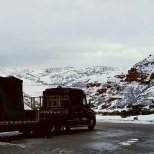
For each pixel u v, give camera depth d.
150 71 92.62
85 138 21.08
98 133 24.80
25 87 133.25
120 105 79.31
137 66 97.56
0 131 20.30
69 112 25.98
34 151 14.79
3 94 20.19
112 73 151.00
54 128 23.98
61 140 19.89
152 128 29.22
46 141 19.31
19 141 19.33
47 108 26.41
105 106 82.12
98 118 48.19
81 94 27.72
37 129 23.31
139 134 23.59
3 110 19.95
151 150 15.35
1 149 15.42
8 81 20.67
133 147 16.42
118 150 15.32
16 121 20.72
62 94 26.48
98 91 96.75
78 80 169.50
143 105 70.06
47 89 27.17
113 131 26.45
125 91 87.06
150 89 82.06
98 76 157.75
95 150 15.30
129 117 47.81
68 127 25.70
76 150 15.25
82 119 27.38
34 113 22.55
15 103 20.95
